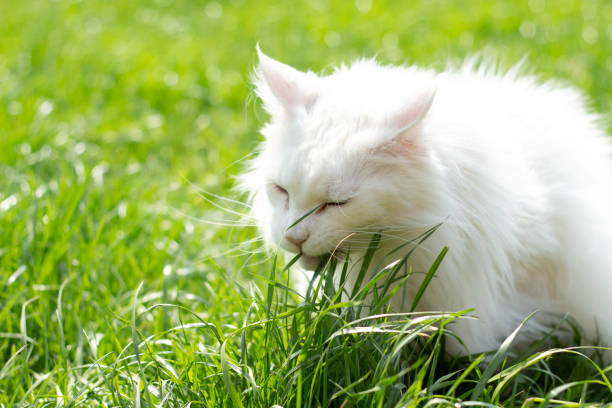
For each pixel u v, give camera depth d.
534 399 0.93
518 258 1.02
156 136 1.59
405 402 0.93
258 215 1.05
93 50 2.08
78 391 0.99
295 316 0.98
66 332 1.09
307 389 0.95
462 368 1.01
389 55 2.00
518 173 1.02
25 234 1.17
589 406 0.93
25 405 0.98
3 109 1.54
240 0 2.92
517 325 1.04
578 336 1.03
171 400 0.96
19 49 2.04
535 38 2.17
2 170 1.32
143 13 2.68
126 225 1.23
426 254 0.98
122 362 1.02
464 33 2.24
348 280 1.02
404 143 0.96
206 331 1.06
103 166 1.38
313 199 0.97
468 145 0.99
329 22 2.45
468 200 0.99
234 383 0.96
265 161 1.01
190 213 1.28
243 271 1.18
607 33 2.14
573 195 1.04
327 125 0.98
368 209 0.96
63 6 2.69
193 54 2.10
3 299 1.12
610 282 1.05
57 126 1.51
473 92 1.06
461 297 1.00
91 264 1.14
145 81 1.84
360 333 0.97
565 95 1.12
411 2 2.73
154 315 1.11
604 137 1.12
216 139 1.57
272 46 2.17
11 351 1.07
